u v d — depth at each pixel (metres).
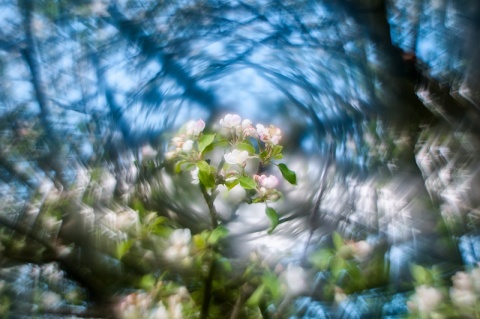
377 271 0.34
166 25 0.48
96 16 0.46
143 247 0.38
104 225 0.39
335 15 0.43
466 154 0.37
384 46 0.41
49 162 0.43
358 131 0.49
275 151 0.43
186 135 0.41
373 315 0.33
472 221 0.35
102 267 0.38
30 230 0.38
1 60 0.42
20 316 0.36
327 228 0.45
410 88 0.40
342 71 0.46
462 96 0.37
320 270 0.35
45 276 0.38
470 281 0.28
